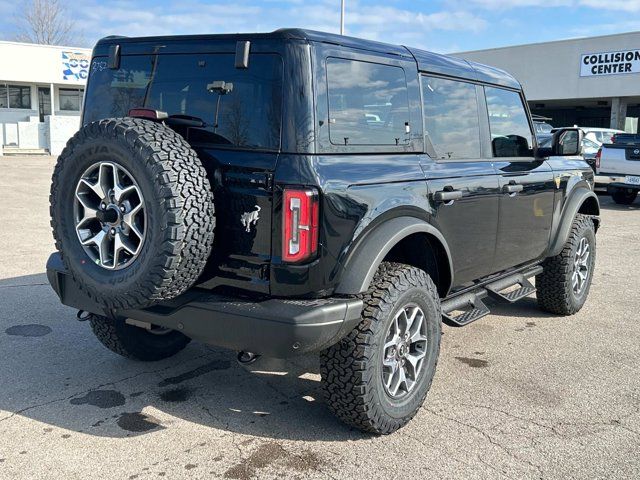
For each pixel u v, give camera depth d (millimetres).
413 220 3592
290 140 3100
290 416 3779
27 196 14211
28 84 30531
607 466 3270
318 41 3223
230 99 3285
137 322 3549
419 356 3697
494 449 3422
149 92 3635
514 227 4801
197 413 3795
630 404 4023
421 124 3889
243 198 3158
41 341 4973
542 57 28969
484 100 4617
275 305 3082
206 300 3211
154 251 2979
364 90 3463
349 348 3303
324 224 3090
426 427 3674
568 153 5266
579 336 5379
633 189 14164
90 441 3428
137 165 2992
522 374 4504
